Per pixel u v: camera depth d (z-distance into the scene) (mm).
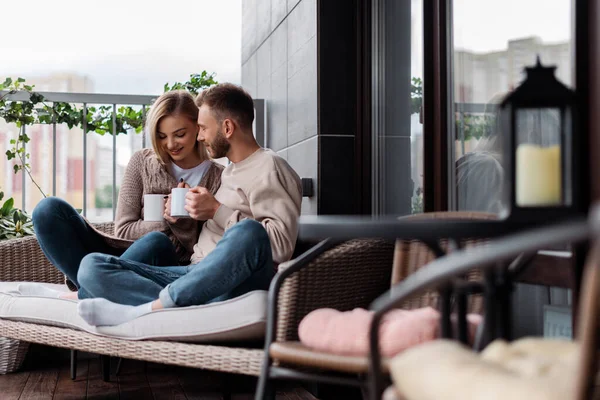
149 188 3172
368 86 3275
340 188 3291
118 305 2404
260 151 2891
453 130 2598
